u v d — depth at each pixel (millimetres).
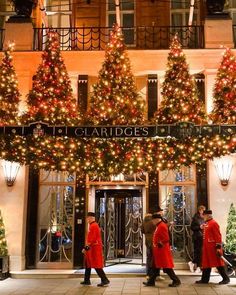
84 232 12062
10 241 11656
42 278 11109
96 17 13805
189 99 10891
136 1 13805
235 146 10617
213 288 9375
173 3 13977
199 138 10594
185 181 12266
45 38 13602
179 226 12125
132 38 13719
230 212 11219
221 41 12352
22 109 12133
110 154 10680
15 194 11875
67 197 12406
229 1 13969
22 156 10883
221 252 9727
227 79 11023
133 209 12875
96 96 10992
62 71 11312
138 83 12828
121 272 11273
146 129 10164
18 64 12383
